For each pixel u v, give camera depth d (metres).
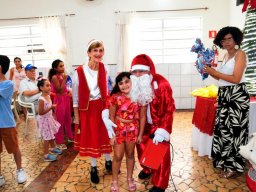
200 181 2.13
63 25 4.78
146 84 1.73
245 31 3.05
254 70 2.87
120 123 1.87
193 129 2.83
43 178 2.30
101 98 2.06
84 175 2.32
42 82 2.61
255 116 2.28
